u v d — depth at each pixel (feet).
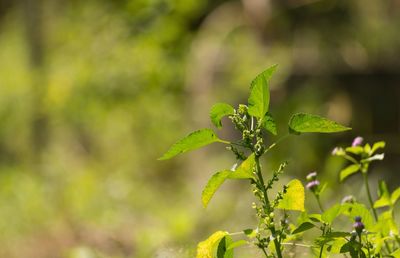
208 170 33.37
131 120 40.04
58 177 34.45
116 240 23.77
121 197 31.19
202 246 10.05
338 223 18.07
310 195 23.47
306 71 33.58
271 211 9.65
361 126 32.94
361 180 27.94
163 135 38.65
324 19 35.86
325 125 9.48
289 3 36.01
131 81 41.24
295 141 30.45
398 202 22.29
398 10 36.37
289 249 11.39
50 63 45.32
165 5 41.47
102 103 41.16
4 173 34.91
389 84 33.19
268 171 29.19
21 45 52.29
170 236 21.81
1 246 24.12
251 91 9.52
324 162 30.45
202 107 35.83
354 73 33.42
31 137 40.88
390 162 30.94
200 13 43.11
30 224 26.48
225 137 33.63
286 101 32.83
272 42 35.70
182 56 40.96
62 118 41.16
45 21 48.06
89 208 29.07
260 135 9.53
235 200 27.48
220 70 35.76
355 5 36.27
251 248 12.24
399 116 32.94
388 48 34.55
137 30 42.80
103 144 39.58
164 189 33.76
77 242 24.06
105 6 47.26
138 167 37.01
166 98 40.27
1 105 41.65
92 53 43.68
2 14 59.72
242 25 37.27
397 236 10.91
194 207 28.27
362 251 9.90
